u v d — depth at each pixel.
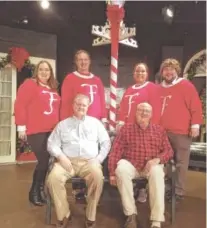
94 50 6.34
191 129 3.60
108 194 3.42
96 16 6.01
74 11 5.97
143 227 3.07
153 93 3.52
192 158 5.75
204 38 5.88
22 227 3.03
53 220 3.19
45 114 3.45
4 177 4.94
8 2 5.66
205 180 4.89
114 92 3.69
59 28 6.26
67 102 3.51
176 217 3.34
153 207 2.90
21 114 3.41
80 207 3.55
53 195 2.96
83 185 3.19
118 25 3.62
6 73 6.02
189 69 5.96
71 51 6.34
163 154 3.10
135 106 3.52
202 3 5.71
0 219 3.21
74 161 3.09
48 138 3.27
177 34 6.11
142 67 3.58
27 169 5.56
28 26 6.01
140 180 3.10
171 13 5.51
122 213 3.41
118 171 2.96
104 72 6.37
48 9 5.87
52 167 3.08
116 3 3.56
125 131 3.16
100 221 3.20
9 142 6.11
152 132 3.14
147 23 6.16
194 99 3.58
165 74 3.65
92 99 3.51
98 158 3.09
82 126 3.14
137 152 3.12
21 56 5.83
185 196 4.07
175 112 3.61
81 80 3.53
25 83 3.44
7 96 6.05
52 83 3.57
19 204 3.65
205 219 3.30
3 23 5.79
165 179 3.29
